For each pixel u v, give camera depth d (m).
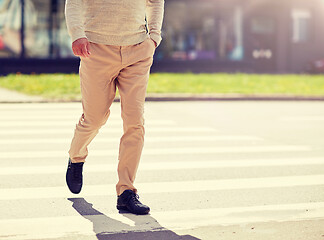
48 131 13.05
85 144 6.60
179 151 10.79
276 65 43.72
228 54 40.62
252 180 8.32
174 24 38.75
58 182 8.07
